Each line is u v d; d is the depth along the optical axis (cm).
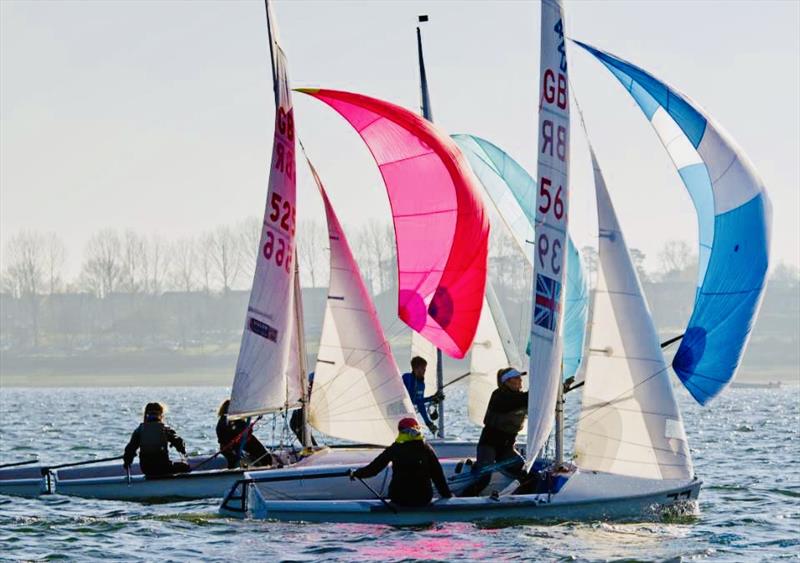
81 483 8125
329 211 8750
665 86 7300
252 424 8569
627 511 7075
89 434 17112
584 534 6681
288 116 8788
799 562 6147
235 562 6066
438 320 9219
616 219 7019
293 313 8862
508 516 6888
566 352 8538
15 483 8219
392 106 9012
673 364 7056
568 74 6862
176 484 8006
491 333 10238
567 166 6856
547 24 6825
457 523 6850
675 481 7206
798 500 8488
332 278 8700
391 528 6806
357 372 8681
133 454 8100
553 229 6806
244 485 7169
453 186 9081
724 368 7075
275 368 8619
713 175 7212
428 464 6862
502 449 7156
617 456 6944
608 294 6969
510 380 7162
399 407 8669
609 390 6956
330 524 6919
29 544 6538
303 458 8562
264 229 8556
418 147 9056
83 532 6844
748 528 7081
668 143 7388
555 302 6819
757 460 12125
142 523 7088
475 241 9150
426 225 9194
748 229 7125
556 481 7000
